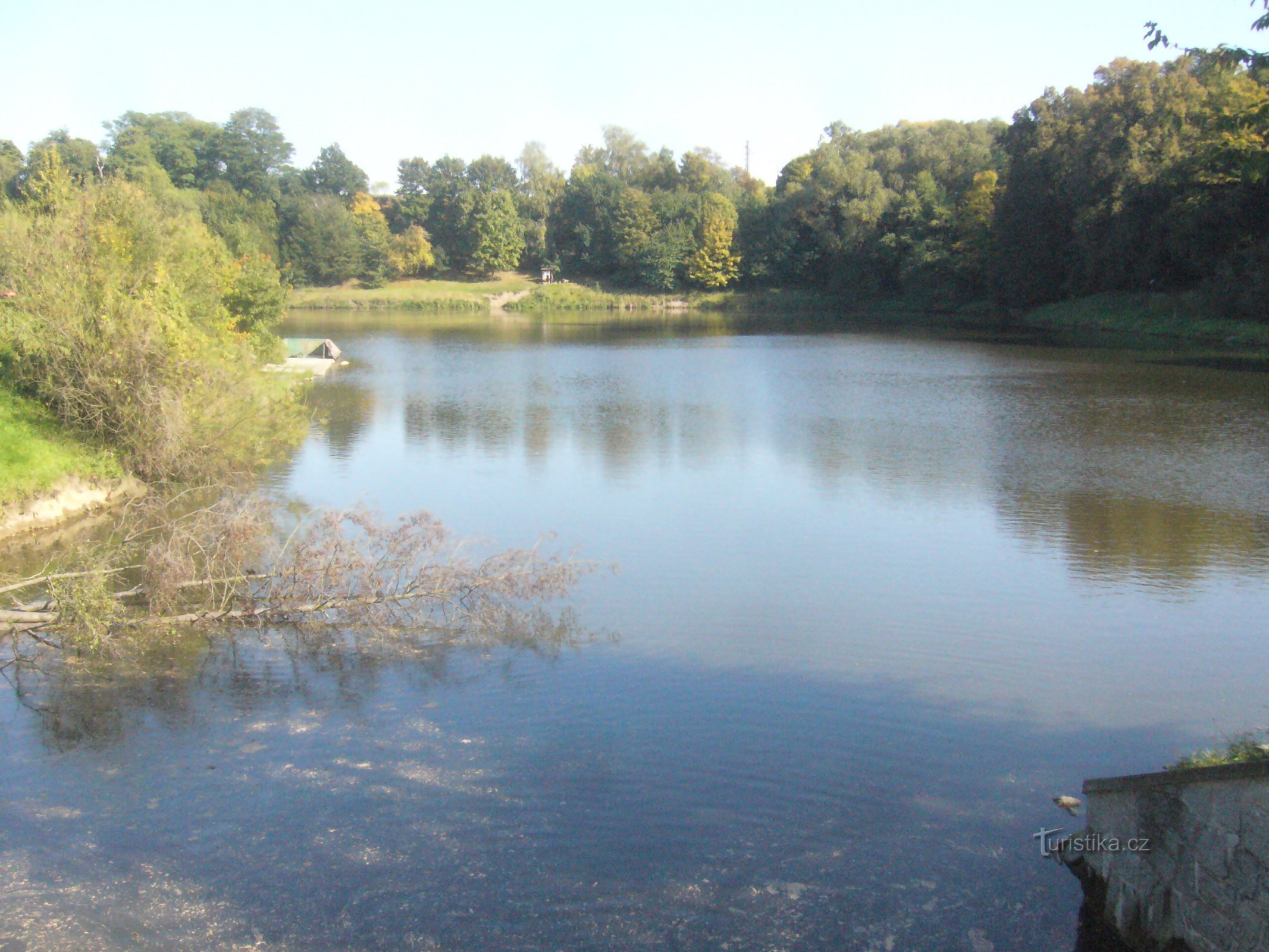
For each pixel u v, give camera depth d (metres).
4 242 19.81
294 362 44.84
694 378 42.25
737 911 6.95
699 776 8.88
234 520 13.99
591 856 7.61
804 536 17.89
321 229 107.12
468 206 117.50
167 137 111.50
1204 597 14.47
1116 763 9.17
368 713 10.34
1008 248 77.06
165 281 21.59
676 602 14.30
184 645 12.44
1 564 15.83
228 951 6.58
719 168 134.50
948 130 111.56
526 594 14.30
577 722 10.12
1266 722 10.17
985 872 7.43
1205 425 29.12
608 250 117.38
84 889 7.23
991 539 17.62
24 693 10.86
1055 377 40.94
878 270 99.69
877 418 31.25
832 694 10.89
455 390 38.09
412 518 14.67
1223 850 6.03
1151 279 65.75
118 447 20.08
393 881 7.30
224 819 8.18
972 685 11.18
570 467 23.81
